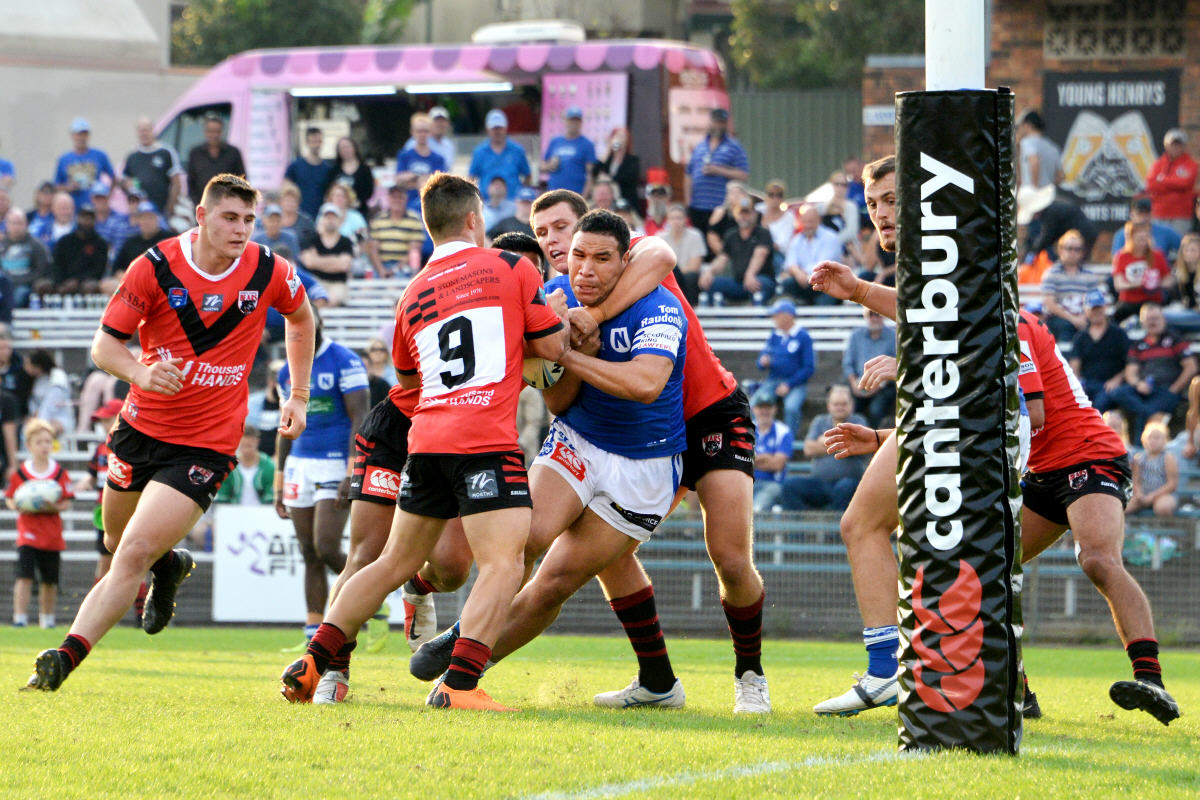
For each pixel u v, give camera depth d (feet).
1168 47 248.52
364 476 76.59
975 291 48.65
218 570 155.94
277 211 208.54
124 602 68.80
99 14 289.12
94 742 48.78
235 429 73.92
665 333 63.82
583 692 76.84
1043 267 201.57
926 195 48.93
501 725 54.24
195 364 72.18
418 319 61.67
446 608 146.51
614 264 64.44
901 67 274.36
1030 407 69.46
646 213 209.77
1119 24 250.16
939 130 48.70
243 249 72.43
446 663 65.21
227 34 438.81
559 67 220.02
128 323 71.26
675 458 67.62
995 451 48.49
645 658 70.33
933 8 49.21
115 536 77.41
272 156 231.71
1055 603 151.23
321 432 113.19
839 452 72.13
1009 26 253.85
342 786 41.27
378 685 78.23
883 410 175.73
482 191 212.02
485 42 231.30
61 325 217.77
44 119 281.33
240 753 46.62
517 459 60.64
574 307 68.74
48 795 40.11
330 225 211.82
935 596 48.91
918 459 49.21
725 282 201.57
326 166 223.71
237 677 83.20
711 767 45.19
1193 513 153.69
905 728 49.73
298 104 232.94
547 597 65.87
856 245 203.21
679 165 217.97
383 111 231.09
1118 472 72.90
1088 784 42.55
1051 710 74.18
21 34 280.51
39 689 66.80
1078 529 72.13
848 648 141.08
